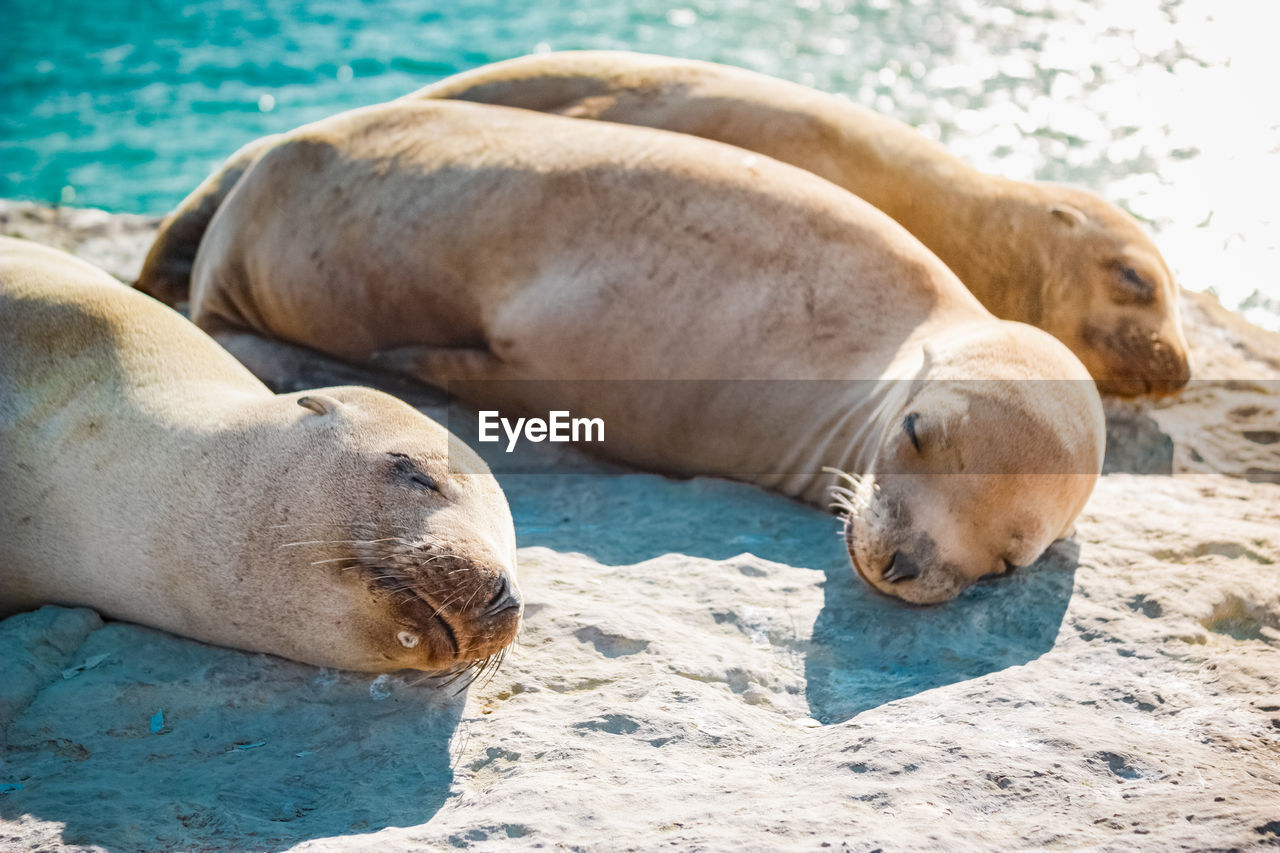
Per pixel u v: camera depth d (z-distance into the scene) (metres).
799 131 7.78
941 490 5.33
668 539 5.76
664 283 6.55
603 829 3.44
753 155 7.01
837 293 6.52
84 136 16.89
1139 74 20.67
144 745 4.06
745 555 5.49
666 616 4.93
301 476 4.51
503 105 7.99
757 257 6.55
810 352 6.45
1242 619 5.22
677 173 6.68
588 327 6.59
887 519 5.29
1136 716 4.23
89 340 5.12
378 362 7.12
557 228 6.66
